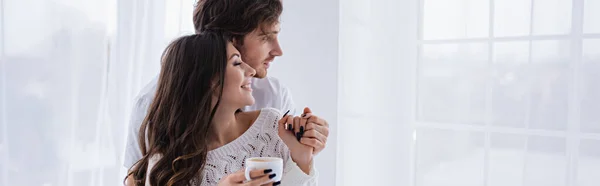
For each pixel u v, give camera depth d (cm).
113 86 169
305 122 112
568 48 144
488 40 156
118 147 169
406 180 167
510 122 154
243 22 112
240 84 106
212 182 107
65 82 159
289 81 181
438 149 166
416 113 169
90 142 164
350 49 170
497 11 154
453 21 161
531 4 149
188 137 105
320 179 179
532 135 151
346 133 172
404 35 165
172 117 106
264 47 118
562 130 147
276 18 118
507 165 156
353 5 169
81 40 161
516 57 152
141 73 174
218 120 110
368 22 168
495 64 155
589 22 141
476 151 160
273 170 91
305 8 178
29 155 156
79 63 161
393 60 166
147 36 175
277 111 119
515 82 153
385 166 168
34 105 156
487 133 158
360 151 171
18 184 154
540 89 149
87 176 164
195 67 105
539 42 148
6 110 152
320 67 176
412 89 166
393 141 167
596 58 140
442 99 165
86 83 163
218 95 104
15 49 152
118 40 169
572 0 143
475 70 158
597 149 142
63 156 159
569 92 145
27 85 154
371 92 169
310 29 177
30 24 154
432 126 167
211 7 116
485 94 157
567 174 146
